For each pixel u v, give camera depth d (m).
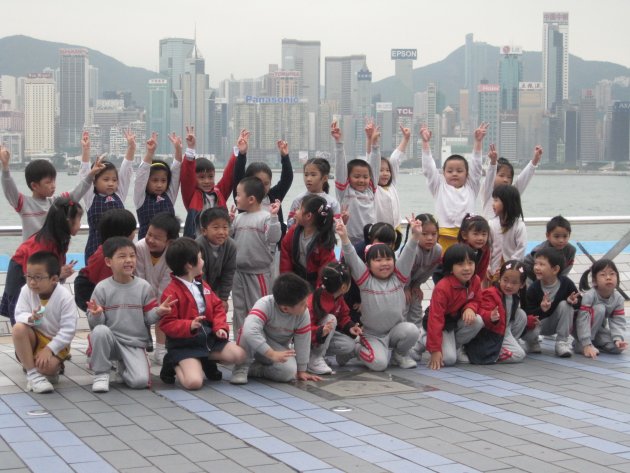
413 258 6.90
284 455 4.58
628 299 10.59
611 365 7.16
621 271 11.38
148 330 6.32
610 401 5.88
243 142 7.84
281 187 8.01
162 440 4.83
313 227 7.01
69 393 5.92
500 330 7.19
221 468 4.36
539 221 10.36
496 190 8.04
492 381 6.49
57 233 6.50
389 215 8.41
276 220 7.04
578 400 5.90
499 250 8.05
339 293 6.64
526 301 7.69
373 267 6.87
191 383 6.04
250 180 7.28
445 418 5.39
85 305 6.76
